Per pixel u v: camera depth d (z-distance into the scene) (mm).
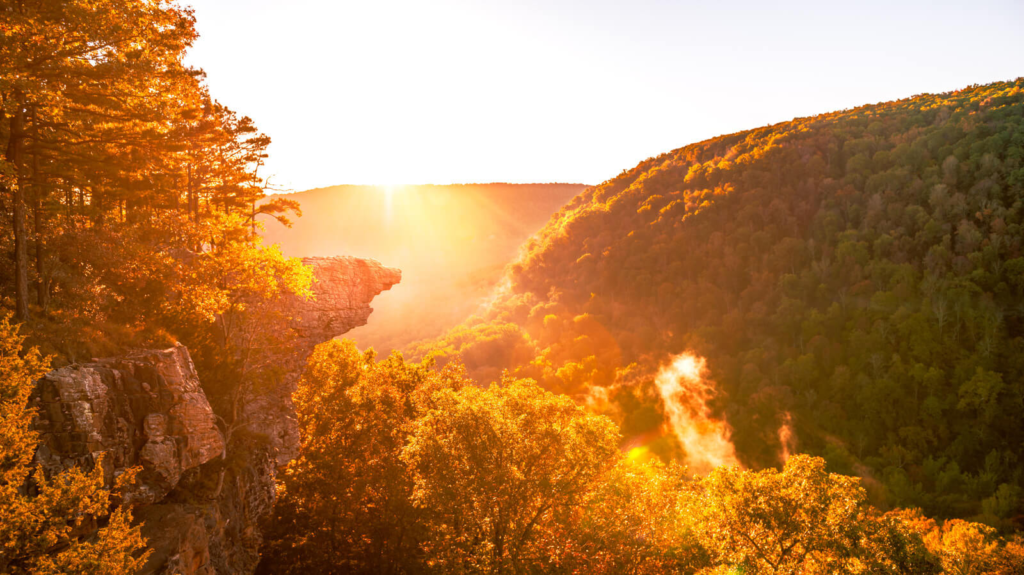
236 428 27641
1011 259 140750
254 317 29344
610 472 30609
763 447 127938
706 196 196375
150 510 21469
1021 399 119375
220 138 36312
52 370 18172
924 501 108688
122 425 19812
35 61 19891
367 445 41219
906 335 135500
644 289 181625
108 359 20578
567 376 152875
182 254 29703
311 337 34781
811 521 29688
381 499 38594
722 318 161500
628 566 28734
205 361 27406
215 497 24734
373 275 39406
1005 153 162500
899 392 126000
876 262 155625
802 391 137250
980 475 110188
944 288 141250
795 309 152875
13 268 23188
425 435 31328
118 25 21328
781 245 169500
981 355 127875
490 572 27375
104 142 24281
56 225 24969
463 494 29359
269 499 31203
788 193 185125
